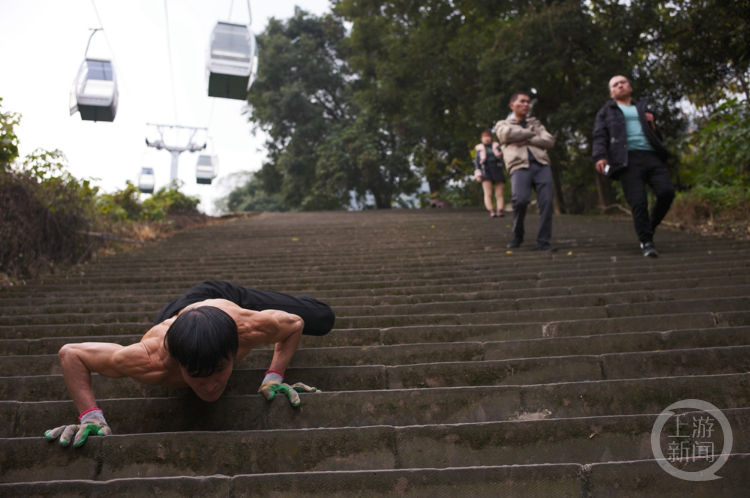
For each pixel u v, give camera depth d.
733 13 8.88
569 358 2.70
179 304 2.34
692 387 2.35
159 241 8.85
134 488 1.82
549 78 12.99
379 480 1.84
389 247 7.27
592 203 13.76
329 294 4.75
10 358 2.95
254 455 2.09
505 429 2.12
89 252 7.10
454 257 6.24
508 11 14.21
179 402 2.35
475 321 3.71
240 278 5.69
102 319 4.06
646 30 11.00
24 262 5.94
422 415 2.38
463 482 1.83
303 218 13.94
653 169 5.24
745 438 2.07
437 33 15.23
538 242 6.21
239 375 2.63
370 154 24.08
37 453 2.03
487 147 10.31
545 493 1.82
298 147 27.05
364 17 17.56
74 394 2.07
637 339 2.96
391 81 15.92
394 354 3.02
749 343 2.89
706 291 3.90
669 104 11.07
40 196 6.29
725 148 7.46
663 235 6.75
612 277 4.61
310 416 2.36
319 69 27.27
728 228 6.56
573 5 11.09
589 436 2.11
